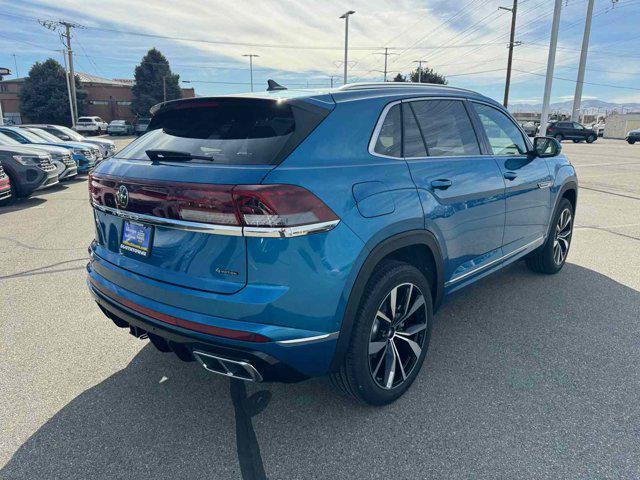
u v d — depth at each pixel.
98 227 2.76
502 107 3.79
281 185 1.97
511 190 3.53
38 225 7.26
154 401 2.70
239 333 2.00
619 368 3.01
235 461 2.23
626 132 47.84
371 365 2.47
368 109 2.51
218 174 2.03
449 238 2.87
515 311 3.90
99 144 16.28
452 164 2.93
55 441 2.36
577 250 5.71
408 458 2.23
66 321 3.75
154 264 2.28
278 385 2.86
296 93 2.46
